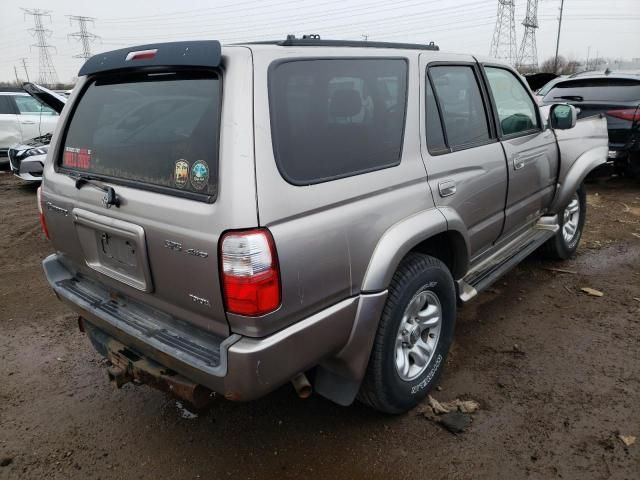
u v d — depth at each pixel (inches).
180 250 80.0
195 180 79.7
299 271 79.4
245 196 73.9
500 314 155.7
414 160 104.2
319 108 87.3
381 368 99.5
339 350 91.8
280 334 79.0
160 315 93.0
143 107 91.1
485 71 134.9
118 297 101.9
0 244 238.8
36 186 372.5
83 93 107.0
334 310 87.0
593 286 174.4
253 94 77.7
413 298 104.5
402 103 104.4
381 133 98.3
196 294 80.7
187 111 83.5
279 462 99.7
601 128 195.6
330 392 98.5
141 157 88.7
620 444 100.5
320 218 82.8
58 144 110.3
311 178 83.3
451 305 116.0
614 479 92.4
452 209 113.5
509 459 97.9
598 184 326.0
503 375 124.4
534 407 112.2
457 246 118.1
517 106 148.8
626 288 171.9
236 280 74.2
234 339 77.8
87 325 111.3
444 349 117.4
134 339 91.4
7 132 422.6
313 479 95.3
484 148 127.9
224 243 74.0
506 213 142.1
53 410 117.1
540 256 194.9
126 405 118.4
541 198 163.8
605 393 116.3
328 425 109.3
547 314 155.2
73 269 113.4
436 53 118.0
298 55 86.4
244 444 104.8
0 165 442.0
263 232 74.5
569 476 93.4
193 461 100.8
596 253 205.9
